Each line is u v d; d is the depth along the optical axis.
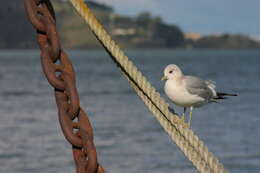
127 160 24.77
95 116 43.09
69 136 2.96
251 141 30.14
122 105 51.34
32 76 103.81
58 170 22.84
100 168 2.96
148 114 44.12
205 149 3.34
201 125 37.00
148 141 30.25
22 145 28.89
